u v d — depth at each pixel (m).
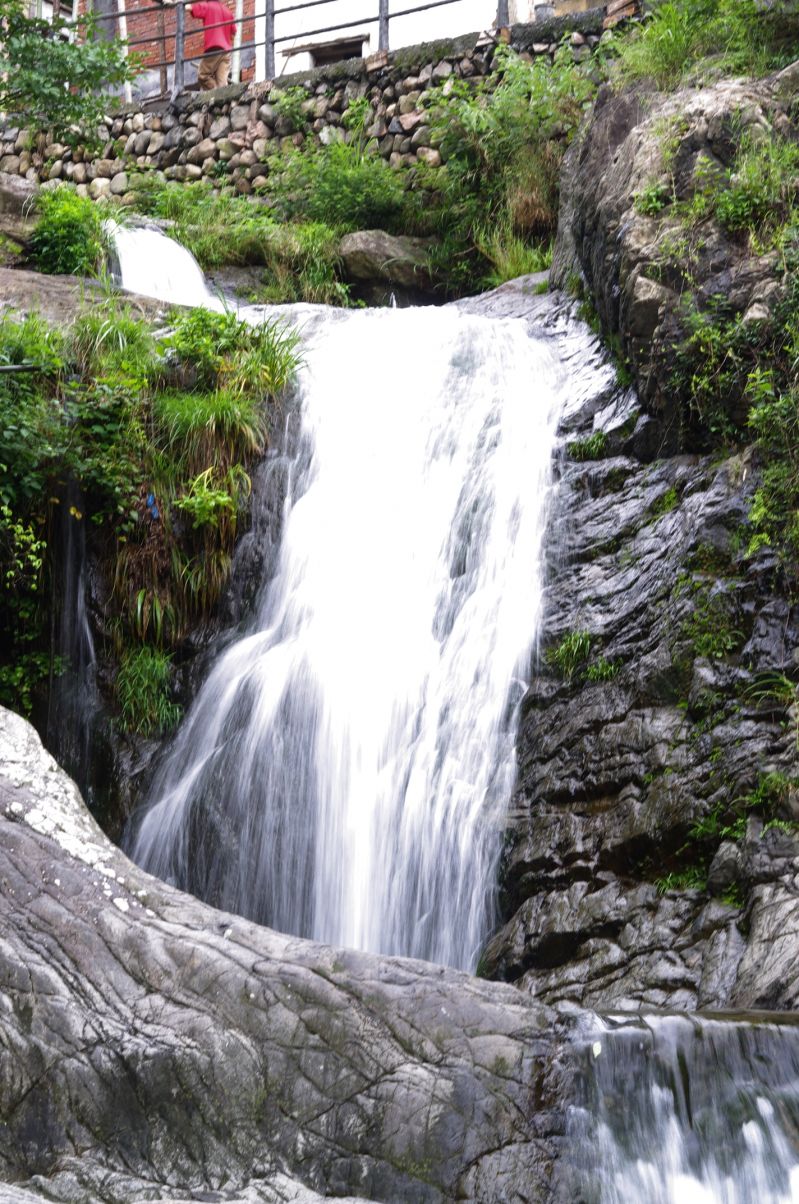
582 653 7.64
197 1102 4.27
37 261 13.20
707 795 6.59
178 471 9.40
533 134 14.11
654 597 7.56
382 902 7.39
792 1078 4.59
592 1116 4.32
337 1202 4.03
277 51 19.91
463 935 7.09
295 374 10.13
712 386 7.98
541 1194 4.17
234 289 14.53
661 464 8.33
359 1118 4.26
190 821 8.02
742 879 6.23
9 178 13.96
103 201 15.91
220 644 8.98
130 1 21.91
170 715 8.75
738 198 8.40
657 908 6.47
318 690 8.18
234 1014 4.40
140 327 10.09
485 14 17.94
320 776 7.91
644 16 12.92
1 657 9.20
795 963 5.60
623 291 8.90
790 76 9.14
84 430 9.27
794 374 7.62
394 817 7.58
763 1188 4.36
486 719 7.75
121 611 9.09
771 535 7.24
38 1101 4.29
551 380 9.84
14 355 9.36
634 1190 4.23
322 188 15.15
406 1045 4.36
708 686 6.95
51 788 5.10
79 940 4.55
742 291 8.14
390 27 18.78
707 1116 4.43
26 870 4.71
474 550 8.70
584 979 6.40
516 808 7.26
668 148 8.99
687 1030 4.54
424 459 9.39
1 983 4.44
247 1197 4.10
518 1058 4.36
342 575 8.93
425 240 14.90
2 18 14.38
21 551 9.12
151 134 17.25
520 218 14.12
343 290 14.43
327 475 9.49
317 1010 4.40
